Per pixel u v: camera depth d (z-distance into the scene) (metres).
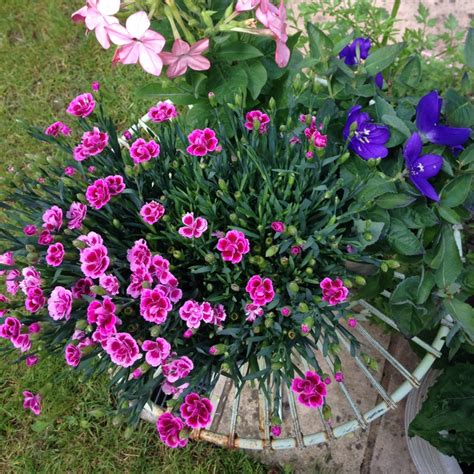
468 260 1.25
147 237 1.11
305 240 1.10
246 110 1.35
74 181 1.13
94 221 1.12
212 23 1.12
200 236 1.06
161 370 1.07
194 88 1.22
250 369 1.16
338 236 1.17
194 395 0.97
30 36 2.31
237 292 1.13
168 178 1.16
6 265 1.10
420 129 1.15
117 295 1.08
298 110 1.32
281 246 1.07
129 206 1.14
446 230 1.14
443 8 2.06
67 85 2.21
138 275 1.01
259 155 1.16
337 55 1.22
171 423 0.98
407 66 1.31
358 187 1.09
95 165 1.16
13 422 1.76
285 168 1.14
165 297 0.96
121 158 1.21
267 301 0.99
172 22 1.04
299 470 1.61
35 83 2.25
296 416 1.24
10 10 2.33
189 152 1.07
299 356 1.34
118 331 1.07
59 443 1.72
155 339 1.05
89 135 1.12
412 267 1.26
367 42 1.27
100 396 1.73
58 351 1.15
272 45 1.32
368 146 1.14
